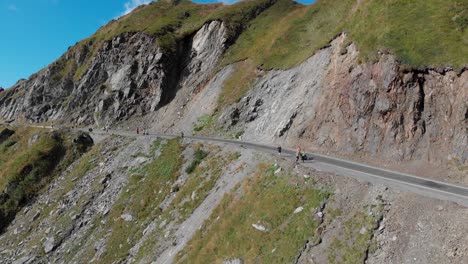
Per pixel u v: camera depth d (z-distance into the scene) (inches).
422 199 805.2
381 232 783.1
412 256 716.0
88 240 1573.6
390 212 811.4
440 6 1299.2
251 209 1066.7
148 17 3580.2
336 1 2267.5
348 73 1430.9
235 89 2304.4
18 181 2188.7
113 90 3061.0
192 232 1202.6
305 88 1722.4
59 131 2623.0
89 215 1731.1
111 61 3262.8
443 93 1120.8
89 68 3383.4
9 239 1829.5
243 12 3122.5
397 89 1213.7
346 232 822.5
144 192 1670.8
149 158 1967.3
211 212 1226.6
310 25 2329.0
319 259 802.2
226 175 1408.7
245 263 910.4
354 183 939.3
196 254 1064.8
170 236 1277.1
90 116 3090.6
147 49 3073.3
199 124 2301.9
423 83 1176.2
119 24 3703.3
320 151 1400.1
